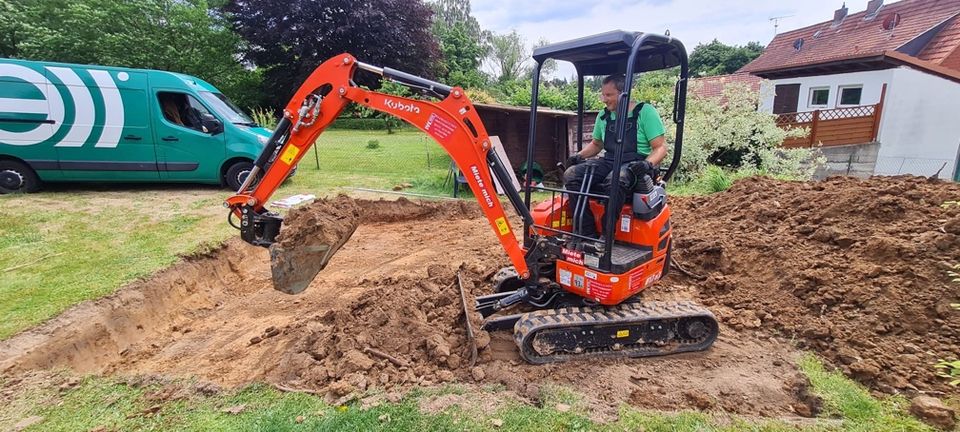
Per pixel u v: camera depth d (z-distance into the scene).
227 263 6.20
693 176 10.63
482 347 3.70
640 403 3.21
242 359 4.09
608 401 3.20
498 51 51.00
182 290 5.35
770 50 24.34
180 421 2.96
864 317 4.05
